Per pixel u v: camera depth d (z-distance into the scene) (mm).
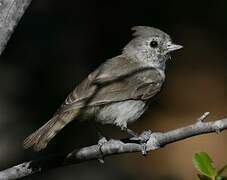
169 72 18016
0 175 7469
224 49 18750
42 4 15141
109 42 15984
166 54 10625
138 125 16469
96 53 15586
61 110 8711
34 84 14203
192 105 17484
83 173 13727
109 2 16500
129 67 10023
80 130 13984
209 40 18656
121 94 9461
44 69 14492
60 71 14688
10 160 13195
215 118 17312
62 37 15109
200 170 6133
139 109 9852
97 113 9211
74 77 14773
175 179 15695
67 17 15469
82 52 15336
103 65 10000
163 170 15703
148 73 10102
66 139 13820
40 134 8250
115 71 9805
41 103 14039
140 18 17172
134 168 15109
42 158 7551
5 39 6957
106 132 14492
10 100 13727
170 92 17562
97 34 15914
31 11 14938
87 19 15805
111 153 7789
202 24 18641
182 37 18359
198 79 18047
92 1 16094
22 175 7496
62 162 7582
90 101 8953
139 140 7766
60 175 13477
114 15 16438
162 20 17922
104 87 9312
